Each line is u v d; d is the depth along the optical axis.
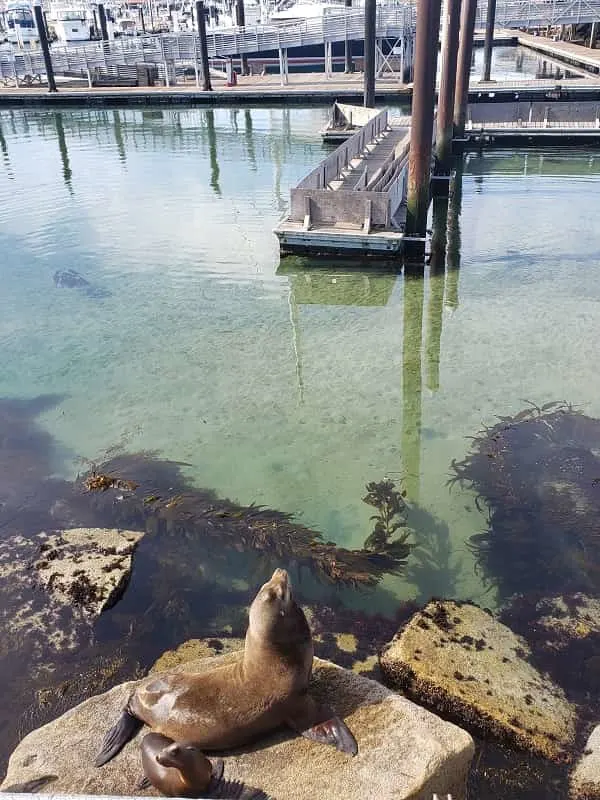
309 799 2.86
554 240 12.91
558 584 5.04
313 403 7.77
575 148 20.77
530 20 33.06
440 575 5.19
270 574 5.23
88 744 3.21
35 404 7.92
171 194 16.69
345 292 10.95
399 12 32.09
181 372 8.58
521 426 6.98
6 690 4.32
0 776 3.74
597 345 8.88
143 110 29.58
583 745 3.71
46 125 26.75
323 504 6.11
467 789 3.52
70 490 6.32
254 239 13.44
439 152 16.38
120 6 69.06
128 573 5.23
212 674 3.21
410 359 8.73
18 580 5.14
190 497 6.06
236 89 30.83
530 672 4.15
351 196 11.99
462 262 12.03
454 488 6.22
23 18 58.66
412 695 4.08
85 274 11.88
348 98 29.11
